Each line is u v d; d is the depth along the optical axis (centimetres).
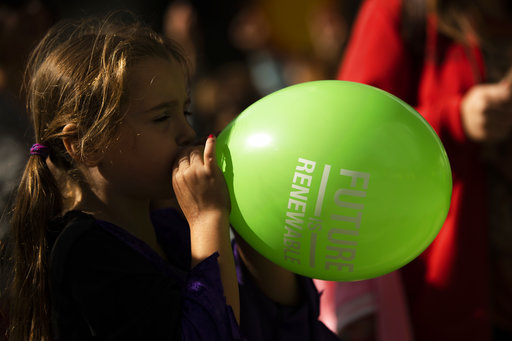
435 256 278
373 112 173
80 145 187
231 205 183
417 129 177
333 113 173
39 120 199
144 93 185
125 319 171
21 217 193
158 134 187
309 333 213
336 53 554
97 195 196
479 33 283
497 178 283
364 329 283
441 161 179
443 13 279
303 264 175
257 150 176
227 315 175
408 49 285
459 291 277
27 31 303
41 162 194
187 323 172
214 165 181
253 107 188
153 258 189
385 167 167
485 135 265
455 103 271
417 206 171
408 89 289
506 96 257
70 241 174
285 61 897
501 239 287
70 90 188
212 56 1152
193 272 178
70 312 175
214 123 705
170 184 193
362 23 298
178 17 582
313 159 168
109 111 181
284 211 171
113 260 176
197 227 181
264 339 206
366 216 167
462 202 276
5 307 209
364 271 175
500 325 300
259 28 912
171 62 195
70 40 200
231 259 181
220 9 1166
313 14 879
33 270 190
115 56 185
